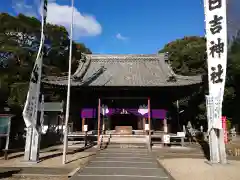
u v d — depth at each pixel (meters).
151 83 25.55
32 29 51.44
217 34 14.36
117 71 30.27
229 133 35.34
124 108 26.56
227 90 39.94
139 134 26.14
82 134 24.92
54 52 55.12
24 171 11.86
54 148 22.25
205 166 13.21
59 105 34.62
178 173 11.52
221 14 14.39
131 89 25.67
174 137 25.08
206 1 14.91
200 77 25.53
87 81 26.53
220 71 14.04
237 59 33.09
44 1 15.77
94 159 15.33
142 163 13.91
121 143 22.70
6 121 16.23
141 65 32.12
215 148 14.04
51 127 36.34
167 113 26.52
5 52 46.06
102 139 24.05
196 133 33.50
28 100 14.57
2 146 21.28
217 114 13.81
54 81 25.86
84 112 26.86
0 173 11.40
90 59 33.03
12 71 45.84
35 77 14.81
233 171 11.72
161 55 32.88
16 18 50.25
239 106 41.28
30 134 14.62
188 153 19.05
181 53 56.56
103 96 27.16
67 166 13.33
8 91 36.34
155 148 21.98
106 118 28.16
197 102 45.53
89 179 9.99
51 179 10.51
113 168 12.38
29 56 48.91
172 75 27.30
